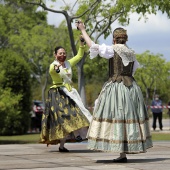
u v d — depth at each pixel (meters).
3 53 23.55
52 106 10.53
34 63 41.91
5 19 41.22
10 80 23.22
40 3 19.30
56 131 10.38
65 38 40.59
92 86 62.28
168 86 64.38
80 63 20.55
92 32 20.48
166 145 11.52
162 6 19.17
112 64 8.42
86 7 20.28
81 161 8.61
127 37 8.53
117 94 8.24
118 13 19.91
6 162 8.54
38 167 7.86
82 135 10.52
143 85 62.31
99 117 8.24
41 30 41.88
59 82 10.64
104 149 8.15
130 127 8.15
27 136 23.02
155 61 59.12
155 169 7.45
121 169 7.48
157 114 27.34
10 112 18.75
